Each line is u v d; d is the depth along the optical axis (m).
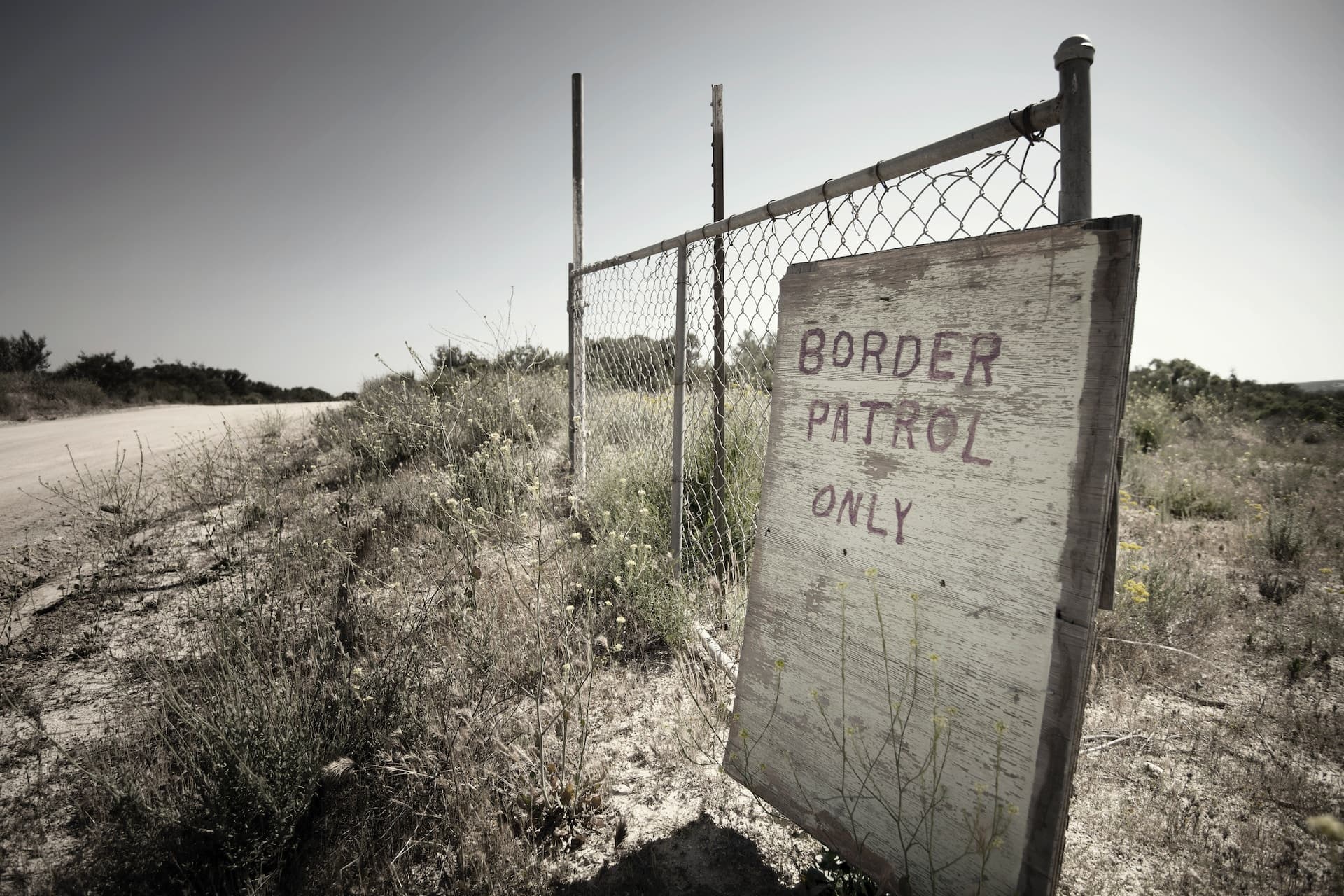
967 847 1.38
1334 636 3.15
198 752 1.96
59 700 2.64
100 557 4.11
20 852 1.87
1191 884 1.76
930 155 1.62
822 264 1.83
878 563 1.62
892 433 1.61
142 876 1.76
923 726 1.49
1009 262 1.37
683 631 2.89
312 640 2.80
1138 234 1.15
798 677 1.81
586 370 5.45
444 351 6.30
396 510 4.46
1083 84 1.24
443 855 1.87
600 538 3.57
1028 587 1.31
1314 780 2.17
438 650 2.72
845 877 1.70
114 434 9.60
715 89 3.25
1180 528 5.15
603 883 1.80
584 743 2.09
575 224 5.50
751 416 3.63
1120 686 2.78
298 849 1.88
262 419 10.01
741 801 2.10
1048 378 1.29
